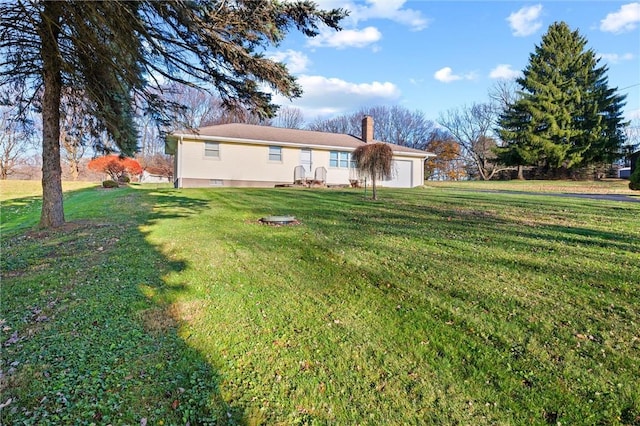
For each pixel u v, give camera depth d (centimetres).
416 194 1360
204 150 1723
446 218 786
